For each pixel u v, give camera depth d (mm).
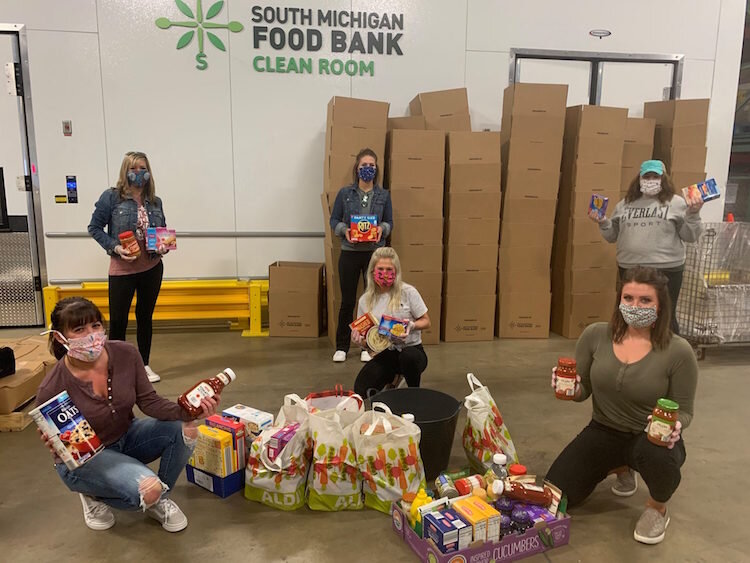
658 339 1874
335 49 4562
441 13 4637
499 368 3686
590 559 1776
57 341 1749
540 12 4746
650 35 4906
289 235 4754
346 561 1758
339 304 4152
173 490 2170
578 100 4949
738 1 4961
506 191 4320
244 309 4543
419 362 2646
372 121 4074
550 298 4445
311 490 2035
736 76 5074
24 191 4410
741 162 5242
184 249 4645
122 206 3180
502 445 2203
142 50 4340
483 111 4832
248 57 4469
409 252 4180
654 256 3441
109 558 1762
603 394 1985
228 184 4613
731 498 2156
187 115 4473
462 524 1673
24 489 2168
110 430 1864
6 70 4234
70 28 4234
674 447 1850
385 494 1998
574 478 1976
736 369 3760
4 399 2693
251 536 1881
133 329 4652
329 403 2336
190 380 3422
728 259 4230
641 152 4500
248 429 2242
